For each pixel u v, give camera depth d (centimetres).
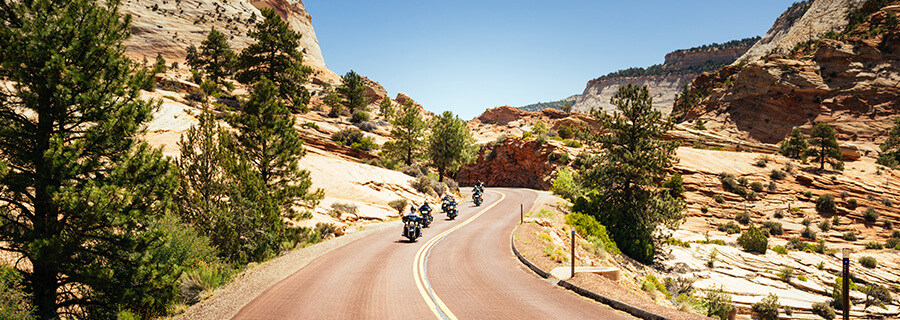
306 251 1678
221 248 1532
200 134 1666
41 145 980
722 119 12738
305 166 3394
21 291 816
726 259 4050
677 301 1931
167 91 6041
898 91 11269
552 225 2538
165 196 1092
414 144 6100
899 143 9744
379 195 3400
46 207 959
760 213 5984
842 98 11662
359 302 868
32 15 983
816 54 12838
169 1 16538
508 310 803
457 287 1012
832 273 4084
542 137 7794
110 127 1009
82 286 1026
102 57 1038
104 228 1006
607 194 3516
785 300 3155
